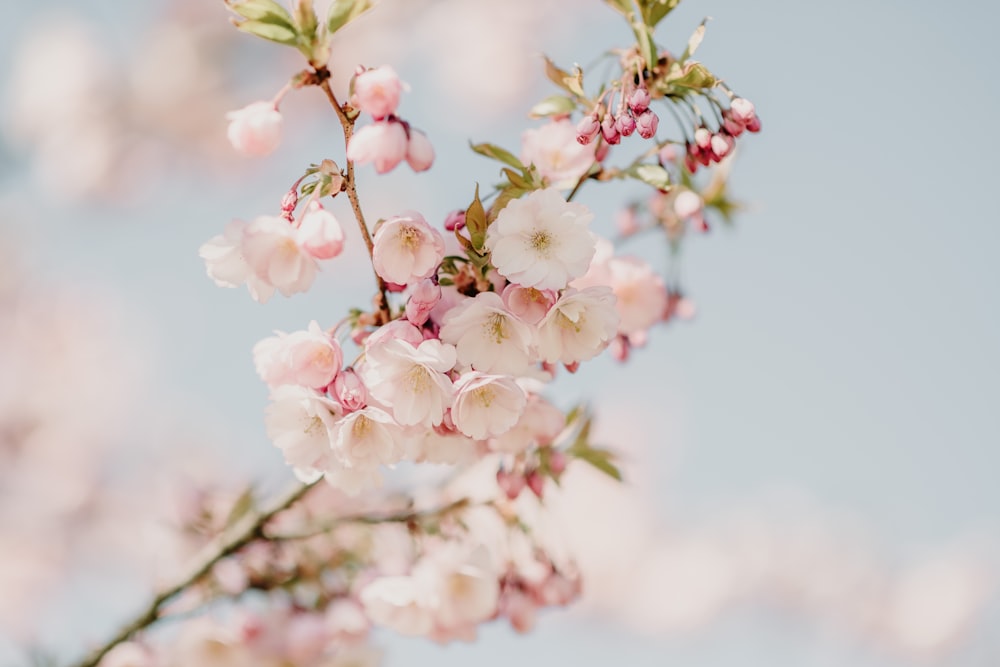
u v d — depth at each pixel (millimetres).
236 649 1176
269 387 1021
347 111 1000
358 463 1011
